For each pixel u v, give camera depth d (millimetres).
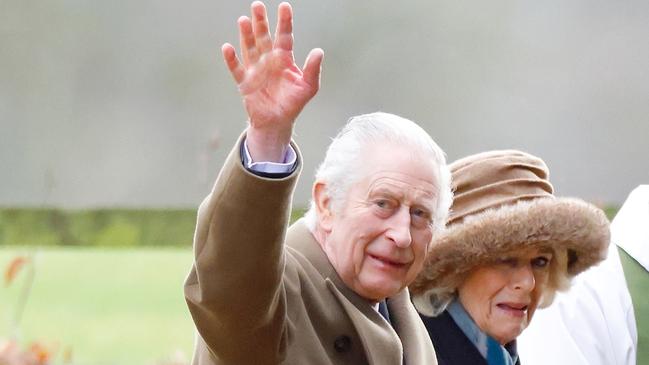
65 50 32844
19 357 20656
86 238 31906
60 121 32562
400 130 13758
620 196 32250
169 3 32906
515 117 32781
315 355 13297
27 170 32281
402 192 13461
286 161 12336
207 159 32219
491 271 16172
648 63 32594
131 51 32938
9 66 32656
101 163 32562
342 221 13672
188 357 24844
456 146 32906
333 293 13680
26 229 31797
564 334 17844
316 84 12164
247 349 12617
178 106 32781
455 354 16172
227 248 12086
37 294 27938
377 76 33094
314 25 33156
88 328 26234
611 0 32625
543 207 15961
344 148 13797
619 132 32469
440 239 15969
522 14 32875
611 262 18531
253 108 12195
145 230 31828
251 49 12242
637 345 18125
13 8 32750
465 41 33031
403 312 14820
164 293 28750
